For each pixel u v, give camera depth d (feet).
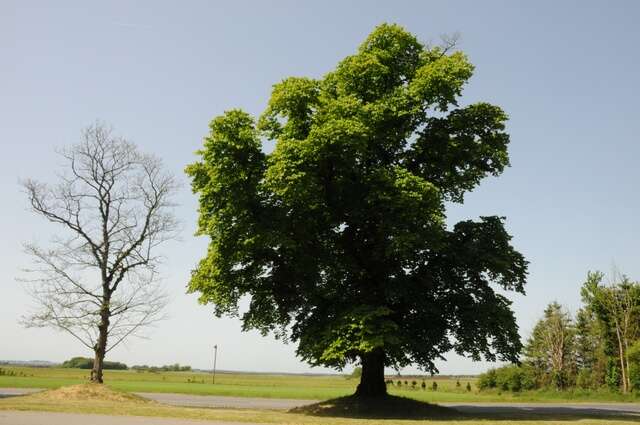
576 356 300.20
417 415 82.53
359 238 95.66
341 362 93.81
